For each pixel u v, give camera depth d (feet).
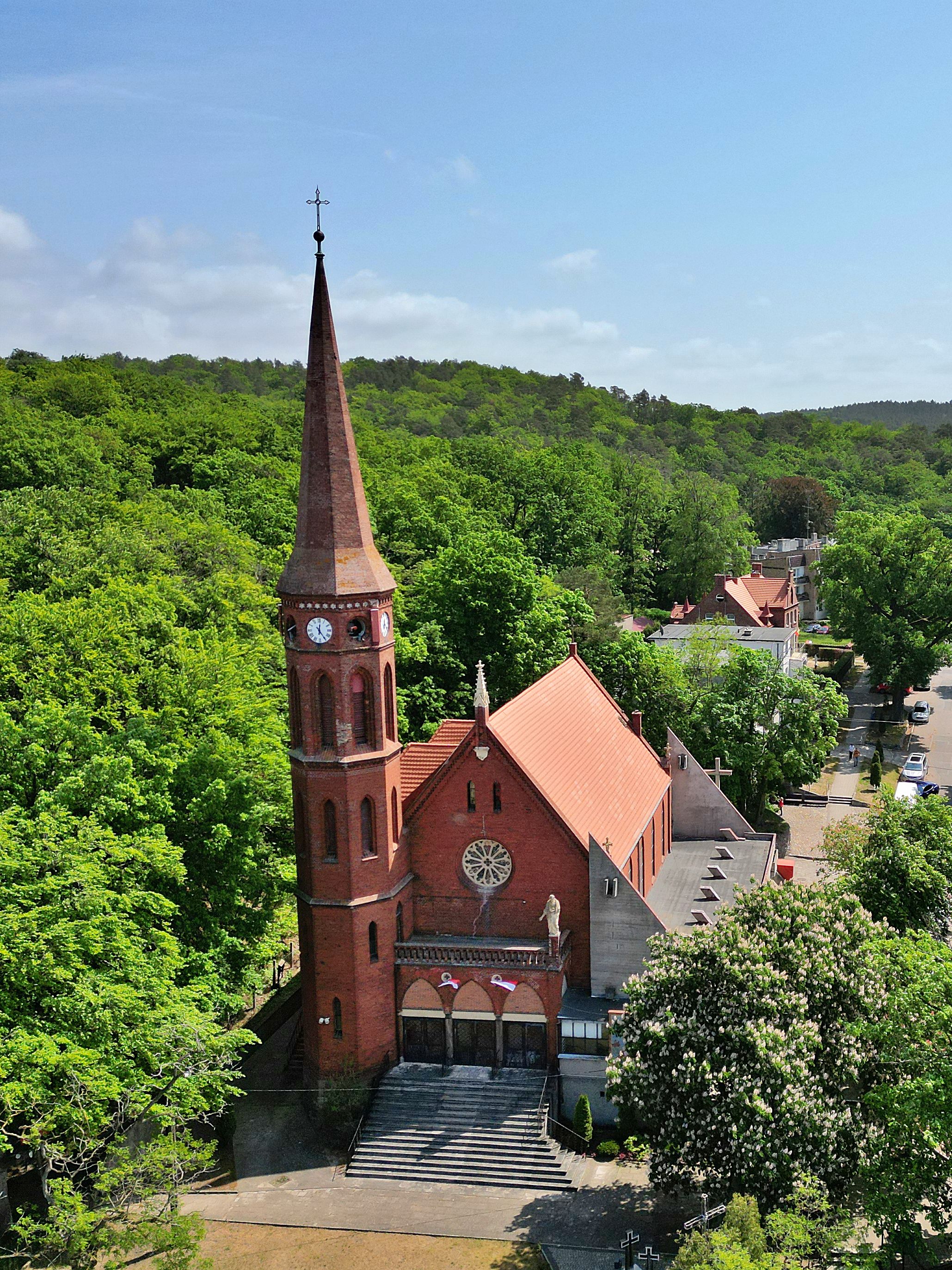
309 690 158.51
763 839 230.48
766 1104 125.29
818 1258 125.80
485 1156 152.56
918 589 388.37
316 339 154.61
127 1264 122.11
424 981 165.27
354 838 159.63
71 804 148.87
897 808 195.72
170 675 191.62
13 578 270.26
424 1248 138.10
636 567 555.69
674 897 198.39
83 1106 117.50
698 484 580.71
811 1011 134.92
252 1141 161.58
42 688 182.50
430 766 184.24
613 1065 139.64
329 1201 148.05
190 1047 131.34
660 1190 138.31
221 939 160.45
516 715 178.91
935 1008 122.11
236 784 164.25
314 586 155.22
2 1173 135.03
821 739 284.82
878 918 182.60
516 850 168.14
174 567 279.69
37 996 124.88
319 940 161.58
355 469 158.92
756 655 287.69
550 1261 134.41
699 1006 137.69
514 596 288.71
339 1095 160.45
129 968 132.16
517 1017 163.43
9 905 127.54
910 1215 120.06
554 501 501.97
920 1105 114.73
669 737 234.38
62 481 388.98
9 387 571.28
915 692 448.65
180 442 490.49
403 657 265.75
